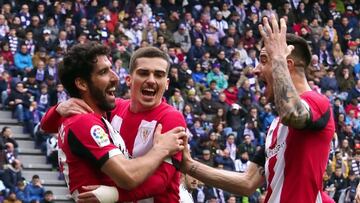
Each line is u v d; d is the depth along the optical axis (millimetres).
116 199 6895
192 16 32844
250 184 8023
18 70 26766
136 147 7387
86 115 6938
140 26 31047
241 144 27047
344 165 27141
